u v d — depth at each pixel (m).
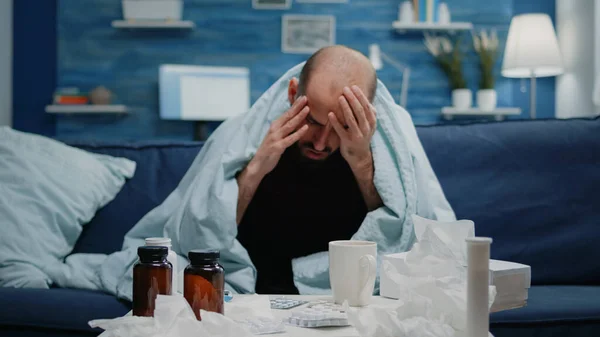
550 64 4.21
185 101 4.64
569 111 4.61
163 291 0.88
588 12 4.20
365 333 0.79
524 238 1.67
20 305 1.27
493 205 1.70
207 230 1.41
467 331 0.79
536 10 4.96
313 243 1.57
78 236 1.69
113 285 1.43
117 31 4.93
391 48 4.97
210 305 0.86
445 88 4.96
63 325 1.25
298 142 1.44
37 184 1.66
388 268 1.04
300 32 4.95
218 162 1.51
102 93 4.79
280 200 1.56
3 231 1.55
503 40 4.98
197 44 4.95
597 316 1.29
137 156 1.86
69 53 4.93
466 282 0.88
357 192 1.56
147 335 0.76
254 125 1.56
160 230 1.60
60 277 1.51
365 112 1.36
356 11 4.96
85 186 1.72
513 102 4.99
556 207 1.69
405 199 1.43
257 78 4.96
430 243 0.94
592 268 1.65
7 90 4.81
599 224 1.68
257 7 4.94
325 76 1.35
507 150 1.76
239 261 1.43
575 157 1.75
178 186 1.66
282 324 0.85
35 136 1.82
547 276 1.64
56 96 4.77
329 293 1.42
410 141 1.55
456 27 4.82
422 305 0.85
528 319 1.27
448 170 1.75
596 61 4.04
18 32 4.92
